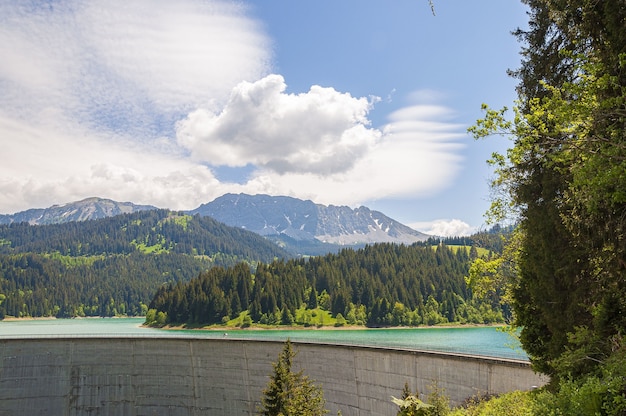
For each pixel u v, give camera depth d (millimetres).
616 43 19500
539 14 27094
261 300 169000
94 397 62406
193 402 61031
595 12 20719
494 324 159750
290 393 41781
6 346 62188
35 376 62062
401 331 147000
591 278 23656
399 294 173500
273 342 58188
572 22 22891
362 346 52312
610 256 22312
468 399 41844
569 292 24719
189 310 166625
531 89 27609
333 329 158750
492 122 24422
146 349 62906
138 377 62531
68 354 62969
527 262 27812
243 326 160500
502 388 40781
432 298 170750
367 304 172500
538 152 24234
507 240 35250
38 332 160250
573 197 22141
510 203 31359
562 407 17656
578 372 21344
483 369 42438
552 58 26375
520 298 29609
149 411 61875
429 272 182875
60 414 62000
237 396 59219
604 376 17734
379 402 50125
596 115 18891
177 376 61875
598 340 20438
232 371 59906
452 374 44719
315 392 45219
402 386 48500
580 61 21906
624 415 15359
